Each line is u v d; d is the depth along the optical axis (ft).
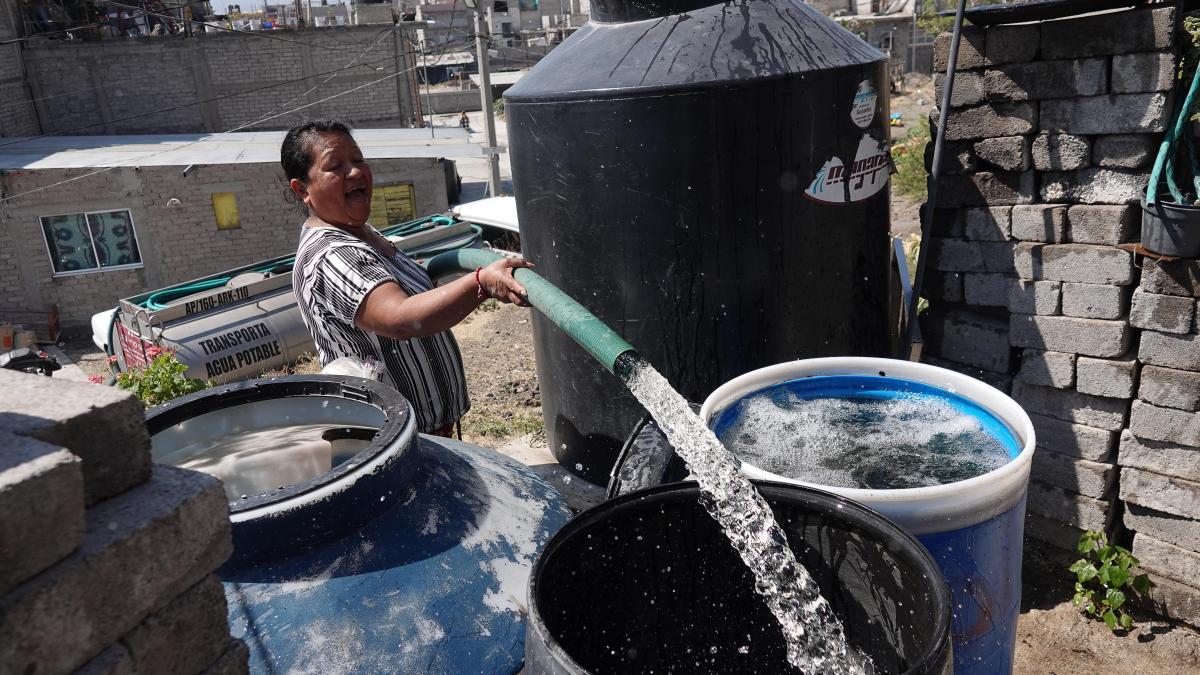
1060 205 9.29
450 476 6.25
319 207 8.22
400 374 8.23
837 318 9.26
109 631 3.01
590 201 8.82
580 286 9.24
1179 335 8.69
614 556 5.04
